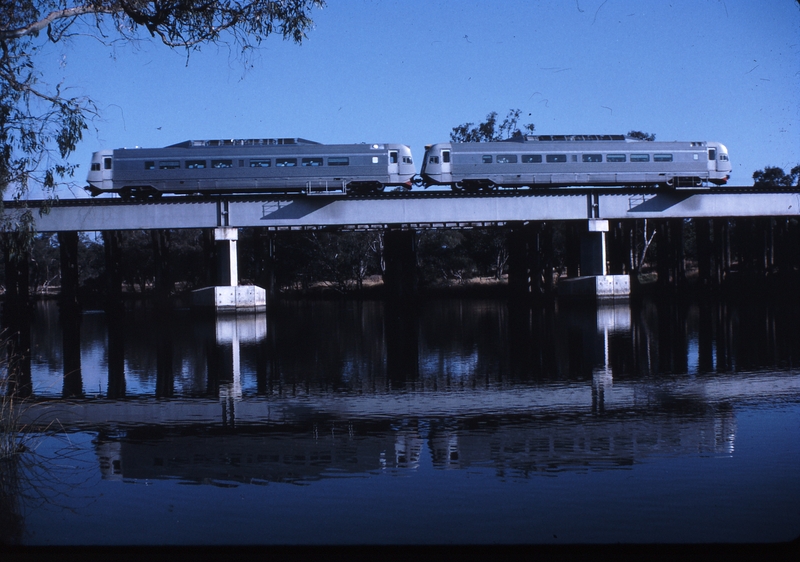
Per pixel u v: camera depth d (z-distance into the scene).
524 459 10.69
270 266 55.41
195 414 14.66
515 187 49.16
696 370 19.20
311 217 46.28
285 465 10.62
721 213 48.69
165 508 8.83
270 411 14.87
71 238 50.16
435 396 16.28
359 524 8.19
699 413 13.67
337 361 23.11
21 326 41.19
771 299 50.31
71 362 23.91
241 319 43.47
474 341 28.17
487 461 10.62
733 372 18.72
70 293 49.97
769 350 23.03
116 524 8.30
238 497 9.20
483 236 77.44
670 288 55.44
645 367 20.00
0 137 13.50
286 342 29.56
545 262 56.53
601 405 14.69
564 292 51.06
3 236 14.27
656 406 14.45
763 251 58.00
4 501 9.02
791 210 48.94
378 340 29.67
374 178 45.72
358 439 12.17
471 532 7.89
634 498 8.87
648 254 84.88
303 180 45.19
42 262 87.50
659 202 48.47
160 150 44.75
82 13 14.20
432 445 11.65
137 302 69.44
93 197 46.22
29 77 13.86
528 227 56.19
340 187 45.66
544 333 30.48
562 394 16.09
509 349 25.20
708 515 8.27
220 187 45.00
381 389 17.45
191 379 19.70
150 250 78.62
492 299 60.53
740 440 11.50
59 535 7.96
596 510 8.50
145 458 11.16
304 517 8.44
